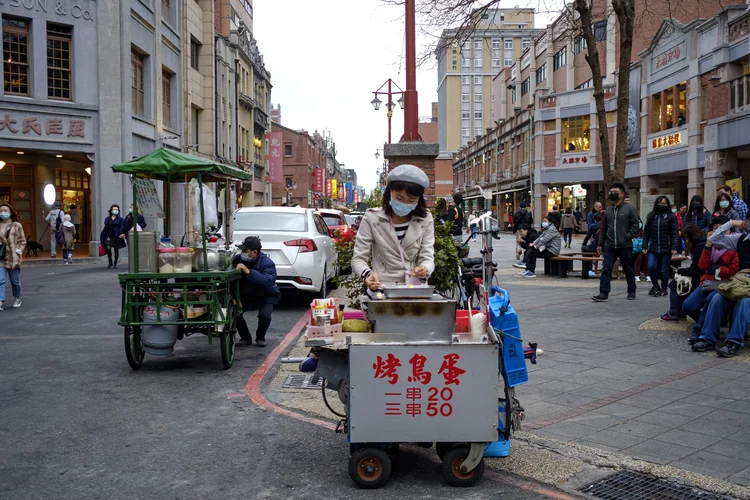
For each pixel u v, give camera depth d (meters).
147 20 24.84
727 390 5.69
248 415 5.27
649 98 31.91
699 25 26.31
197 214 6.99
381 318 3.83
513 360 4.08
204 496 3.74
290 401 5.64
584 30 14.65
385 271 4.36
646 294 11.96
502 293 4.25
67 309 10.85
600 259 14.28
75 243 26.11
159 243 6.77
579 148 43.16
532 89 56.97
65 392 5.96
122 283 6.51
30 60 20.59
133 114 23.44
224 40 38.12
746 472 3.97
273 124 68.94
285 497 3.72
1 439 4.70
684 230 8.45
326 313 4.05
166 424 5.05
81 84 21.45
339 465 4.21
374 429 3.74
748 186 25.09
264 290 7.79
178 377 6.53
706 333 7.14
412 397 3.73
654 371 6.36
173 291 6.55
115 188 22.02
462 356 3.71
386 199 4.30
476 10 14.80
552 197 46.88
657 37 30.44
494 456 4.21
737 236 7.28
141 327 6.73
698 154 26.64
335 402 5.59
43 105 20.69
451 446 3.91
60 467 4.18
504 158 57.56
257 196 50.56
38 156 23.12
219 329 6.77
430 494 3.75
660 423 4.87
